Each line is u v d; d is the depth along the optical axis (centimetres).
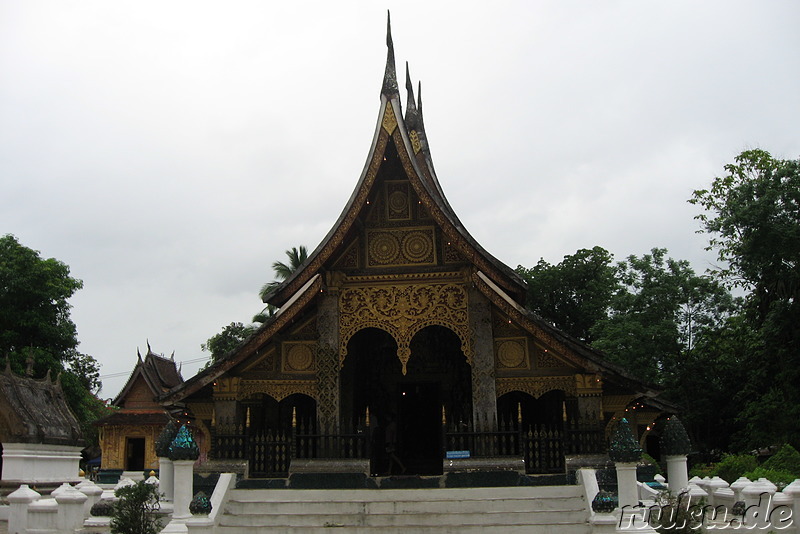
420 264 1691
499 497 1411
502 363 1623
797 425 2709
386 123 1639
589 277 4950
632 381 1527
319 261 1614
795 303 2764
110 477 3497
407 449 2142
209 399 1691
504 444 1542
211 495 1479
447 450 1567
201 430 1705
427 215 1716
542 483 1491
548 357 1612
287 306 1616
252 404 1747
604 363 1518
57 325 3725
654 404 1769
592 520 1177
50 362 3506
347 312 1688
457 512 1345
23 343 3616
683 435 1467
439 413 2162
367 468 1548
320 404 1627
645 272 4100
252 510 1402
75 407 3616
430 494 1422
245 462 1580
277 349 1695
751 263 2844
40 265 3681
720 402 3762
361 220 1700
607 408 1667
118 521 1246
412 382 2145
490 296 1598
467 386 2114
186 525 1179
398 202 1736
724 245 3162
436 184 2141
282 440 1616
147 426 4100
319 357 1653
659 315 3938
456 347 2147
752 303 3125
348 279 1697
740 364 3553
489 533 1248
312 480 1545
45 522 1365
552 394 1877
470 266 1659
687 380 3794
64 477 1994
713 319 3950
